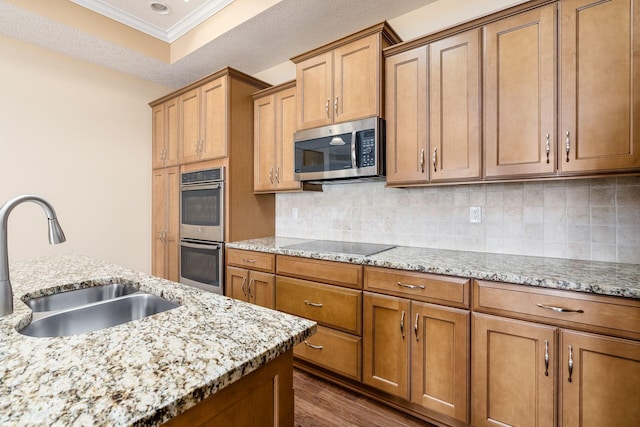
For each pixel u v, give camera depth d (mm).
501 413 1447
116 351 689
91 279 1426
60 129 2906
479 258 1836
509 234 1966
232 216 2766
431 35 1885
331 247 2328
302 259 2168
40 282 1365
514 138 1654
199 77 3416
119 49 2818
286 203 3096
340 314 1973
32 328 1001
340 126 2217
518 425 1406
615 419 1211
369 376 1857
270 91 2795
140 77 3422
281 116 2732
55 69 2869
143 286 1311
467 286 1534
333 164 2258
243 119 2875
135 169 3414
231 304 1022
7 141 2635
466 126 1794
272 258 2350
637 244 1623
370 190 2543
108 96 3207
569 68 1507
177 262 3225
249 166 2924
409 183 1996
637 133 1369
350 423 1730
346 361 1946
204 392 576
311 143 2385
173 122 3264
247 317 904
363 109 2135
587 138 1472
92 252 3107
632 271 1463
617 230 1670
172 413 526
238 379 655
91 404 511
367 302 1862
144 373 603
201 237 2930
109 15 2678
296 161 2471
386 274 1787
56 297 1318
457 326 1559
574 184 1776
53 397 528
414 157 1969
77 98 3002
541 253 1868
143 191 3479
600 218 1709
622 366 1198
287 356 794
